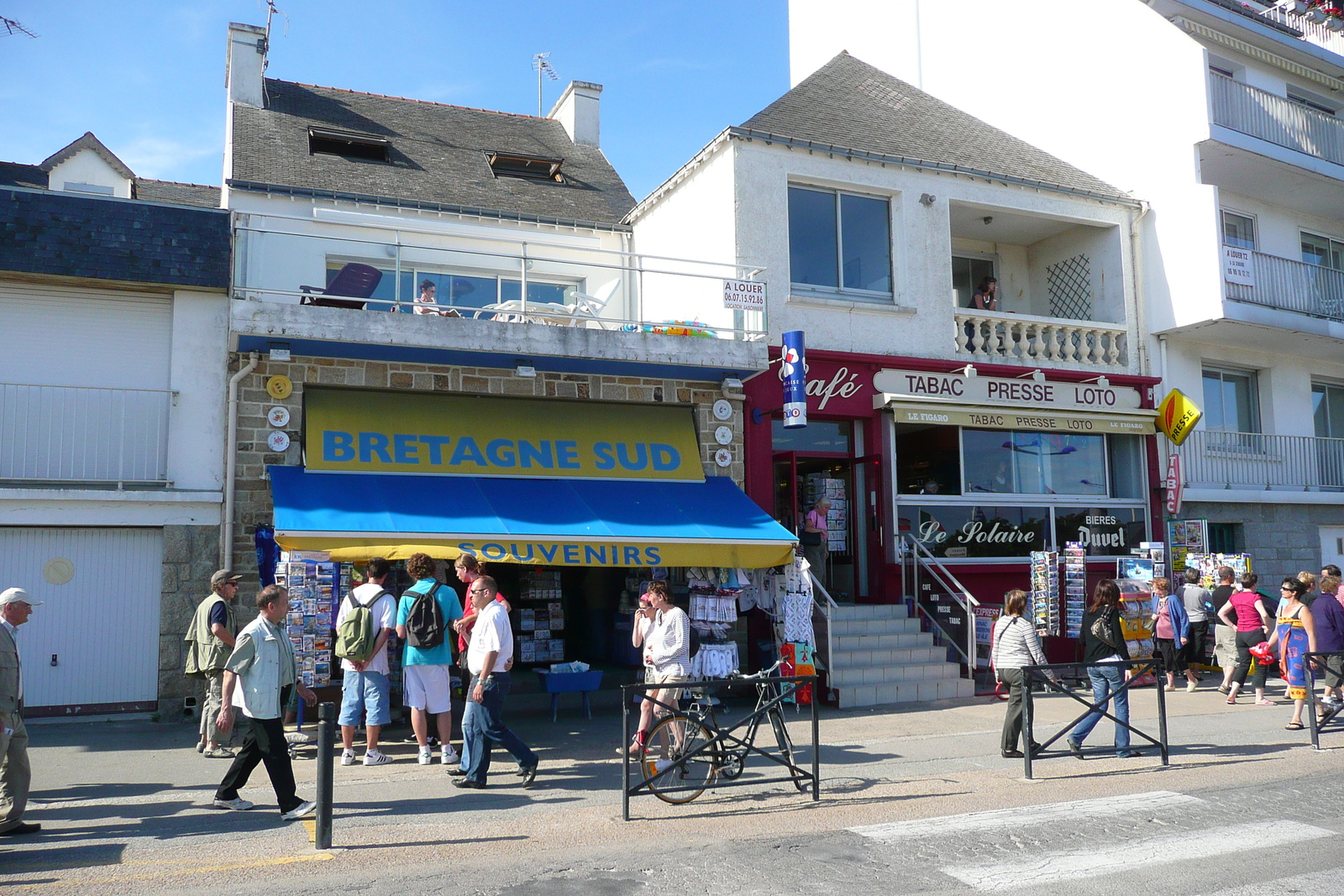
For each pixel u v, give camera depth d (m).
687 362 13.21
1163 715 9.15
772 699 8.02
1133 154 17.94
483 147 19.34
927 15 22.72
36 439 11.43
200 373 12.03
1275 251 19.80
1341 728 10.95
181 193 20.62
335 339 11.63
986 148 18.00
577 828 6.86
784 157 14.73
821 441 14.94
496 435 12.75
